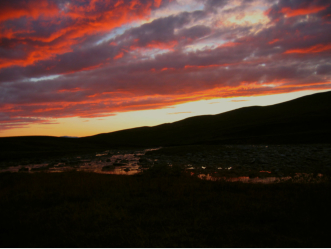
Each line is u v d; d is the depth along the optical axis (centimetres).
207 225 630
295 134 5434
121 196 945
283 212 704
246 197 890
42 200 918
